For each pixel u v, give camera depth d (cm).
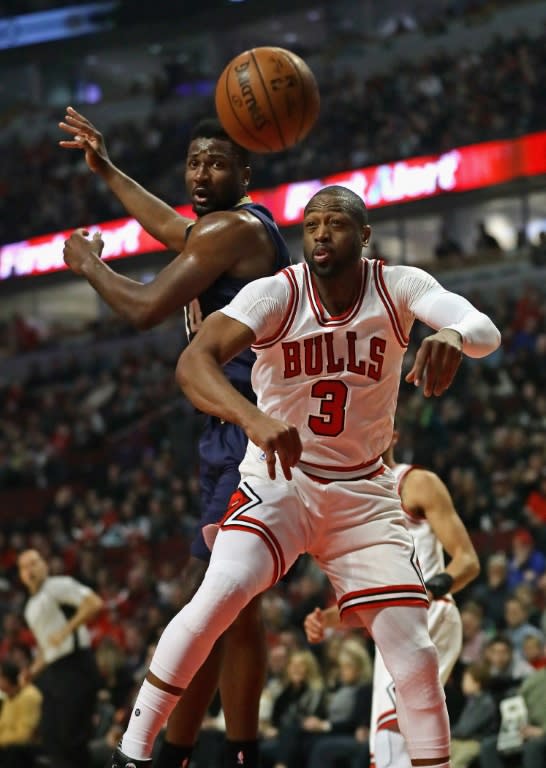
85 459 2764
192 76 4134
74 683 1067
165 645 394
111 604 1814
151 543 2067
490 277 2967
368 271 414
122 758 392
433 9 3884
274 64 495
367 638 1252
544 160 3036
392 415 427
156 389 2923
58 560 2033
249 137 501
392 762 577
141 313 469
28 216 3806
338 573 417
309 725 1132
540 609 1309
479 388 2223
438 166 3164
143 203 561
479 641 1179
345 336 406
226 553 399
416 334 2336
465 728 1005
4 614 1730
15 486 2669
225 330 396
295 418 412
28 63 4359
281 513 404
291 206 3297
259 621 487
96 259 489
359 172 3256
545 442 1858
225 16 4059
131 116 4153
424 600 412
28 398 3192
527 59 3291
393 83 3500
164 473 2389
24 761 1177
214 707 1194
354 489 413
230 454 496
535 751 956
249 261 482
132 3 4353
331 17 4006
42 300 3959
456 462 1870
